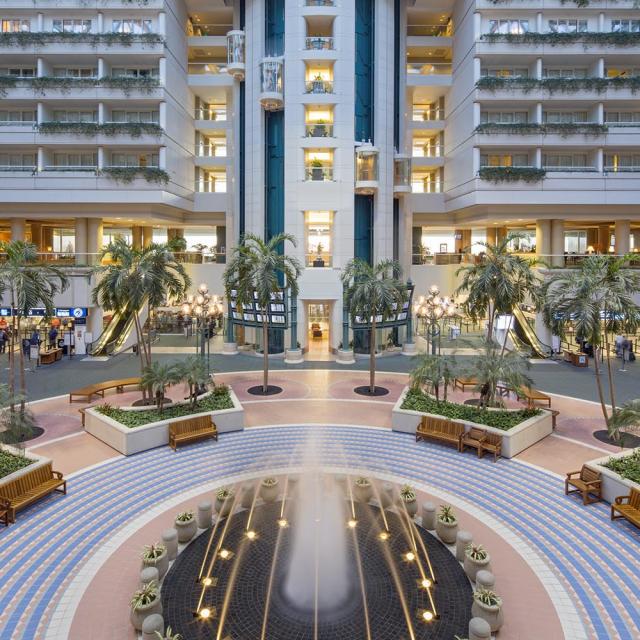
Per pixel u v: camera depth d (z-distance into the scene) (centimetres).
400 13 3197
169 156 3294
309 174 2953
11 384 1582
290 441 1555
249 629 768
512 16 3262
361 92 3023
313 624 779
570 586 873
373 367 2095
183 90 3559
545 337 2972
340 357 2783
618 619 791
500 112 3422
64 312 2886
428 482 1282
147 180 3159
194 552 970
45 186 3156
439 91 3781
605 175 3188
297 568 921
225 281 2203
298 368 2617
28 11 3253
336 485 1264
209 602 827
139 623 749
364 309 2134
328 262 3138
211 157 3756
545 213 3338
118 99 3206
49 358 2656
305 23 2908
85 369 2536
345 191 2931
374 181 2898
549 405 1875
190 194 3691
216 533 1039
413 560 948
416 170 4097
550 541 1016
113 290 1769
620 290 1493
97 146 3262
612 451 1476
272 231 3059
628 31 3259
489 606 750
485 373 1598
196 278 3688
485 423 1516
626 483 1104
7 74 3412
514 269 1780
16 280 1572
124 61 3322
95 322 2984
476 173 3228
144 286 1722
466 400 1970
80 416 1778
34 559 944
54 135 3188
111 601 828
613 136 3200
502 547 995
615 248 3412
